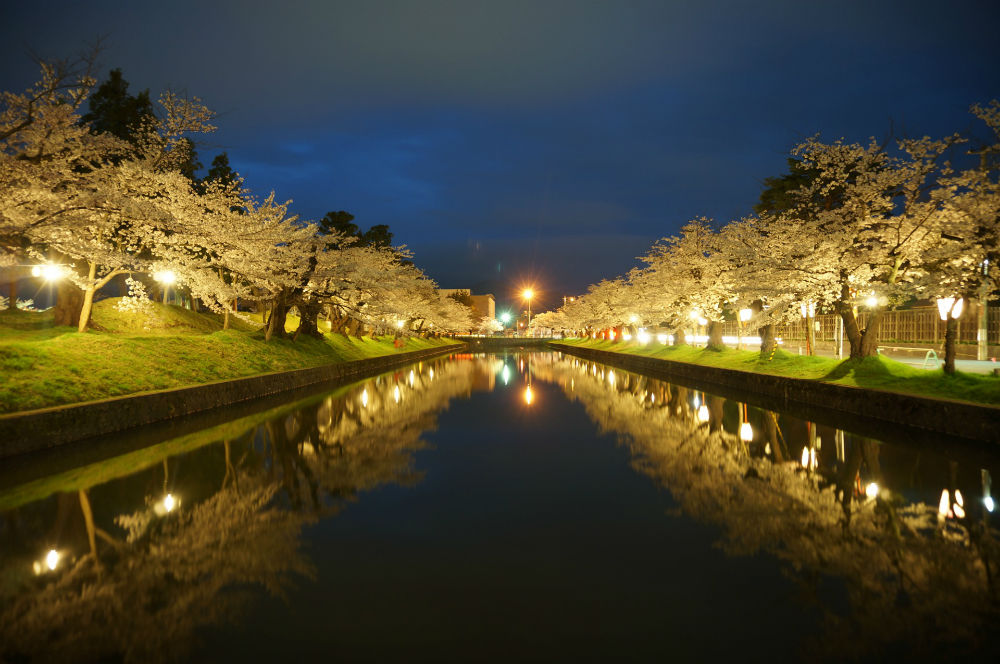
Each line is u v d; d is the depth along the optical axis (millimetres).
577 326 75188
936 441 11602
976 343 25188
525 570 5391
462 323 75125
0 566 5418
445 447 11625
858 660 3846
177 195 17797
